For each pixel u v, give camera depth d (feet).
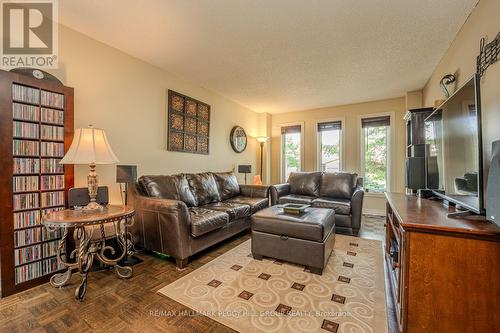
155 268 7.22
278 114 19.31
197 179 11.06
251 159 18.13
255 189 13.14
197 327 4.57
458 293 3.72
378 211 15.43
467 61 7.04
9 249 5.81
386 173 15.35
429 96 11.66
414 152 9.77
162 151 10.84
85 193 7.18
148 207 7.93
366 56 9.36
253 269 7.06
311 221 6.96
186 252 7.33
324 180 13.65
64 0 6.26
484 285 3.59
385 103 15.26
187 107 12.09
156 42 8.46
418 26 7.35
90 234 6.63
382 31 7.63
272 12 6.72
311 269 6.85
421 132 9.97
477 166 4.22
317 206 11.66
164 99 10.90
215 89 13.57
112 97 8.82
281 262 7.57
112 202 8.84
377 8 6.52
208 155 13.73
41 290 5.99
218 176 12.68
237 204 10.72
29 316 4.93
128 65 9.36
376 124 15.58
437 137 6.71
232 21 7.16
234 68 10.65
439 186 6.52
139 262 7.68
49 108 6.71
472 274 3.65
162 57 9.63
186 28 7.57
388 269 6.93
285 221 7.26
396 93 13.99
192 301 5.42
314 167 17.63
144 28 7.59
